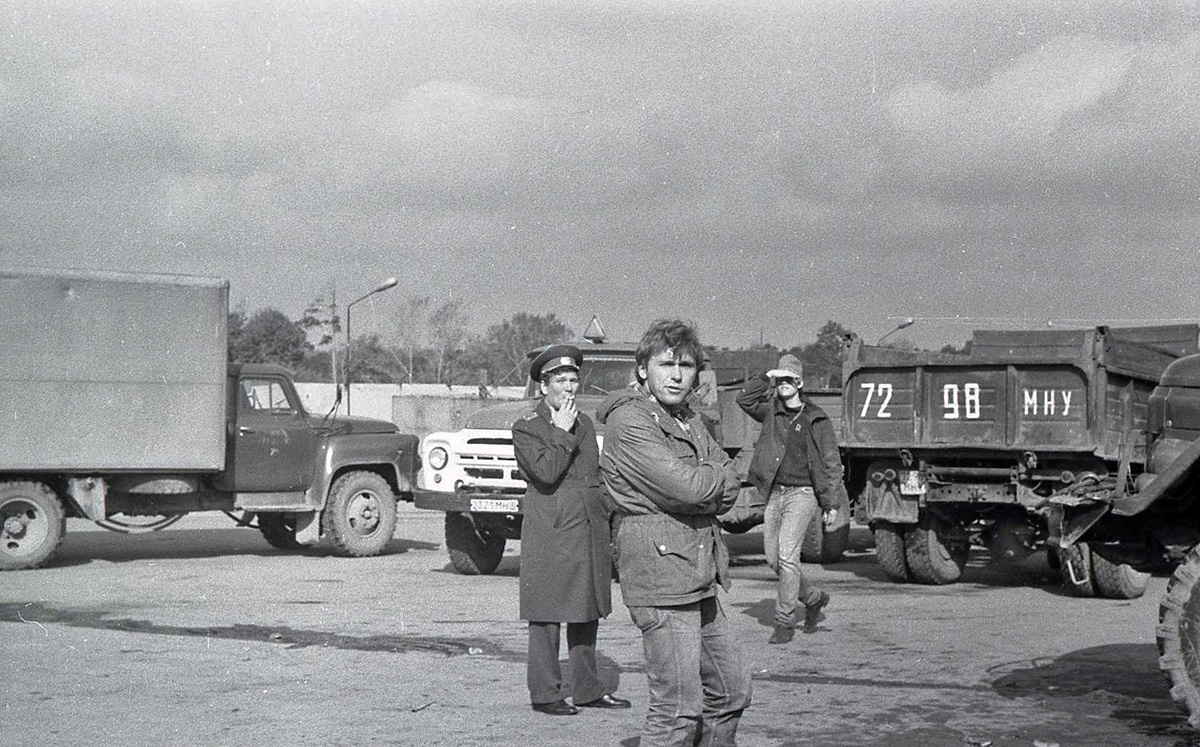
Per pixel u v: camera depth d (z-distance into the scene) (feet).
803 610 36.09
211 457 50.37
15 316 47.60
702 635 16.29
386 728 20.67
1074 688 24.29
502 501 42.52
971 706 22.62
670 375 16.06
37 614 34.22
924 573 43.88
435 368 203.10
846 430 45.29
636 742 19.79
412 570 47.34
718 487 15.47
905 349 50.42
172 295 50.06
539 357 22.50
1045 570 49.78
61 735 20.02
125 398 49.21
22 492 47.16
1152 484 20.98
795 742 19.88
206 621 32.86
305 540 53.62
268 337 223.51
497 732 20.49
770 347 70.69
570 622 22.11
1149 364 45.24
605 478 16.05
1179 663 19.54
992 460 43.19
